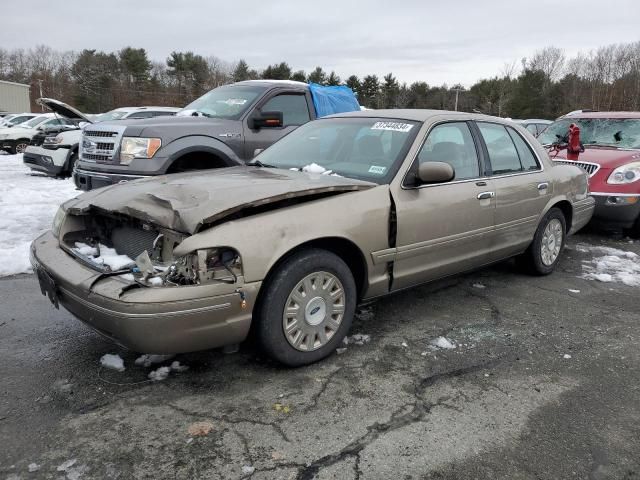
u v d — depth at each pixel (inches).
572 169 235.6
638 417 122.3
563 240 231.5
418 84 2765.7
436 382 134.6
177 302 113.8
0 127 896.3
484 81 2593.5
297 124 317.7
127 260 133.5
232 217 124.3
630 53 2488.9
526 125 765.3
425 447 108.9
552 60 2527.1
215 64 2979.8
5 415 114.7
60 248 144.0
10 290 190.9
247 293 121.4
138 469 99.9
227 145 280.2
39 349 145.5
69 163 508.7
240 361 141.2
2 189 423.5
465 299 195.3
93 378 131.0
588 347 157.9
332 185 142.1
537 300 196.2
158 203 131.6
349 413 119.6
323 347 140.2
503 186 188.4
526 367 144.4
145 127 258.8
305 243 135.2
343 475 100.0
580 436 114.5
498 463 105.0
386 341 156.9
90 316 121.4
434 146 169.5
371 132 174.4
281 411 119.3
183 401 122.1
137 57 2610.7
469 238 176.1
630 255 265.7
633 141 328.2
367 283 150.1
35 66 3038.9
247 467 101.2
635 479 102.3
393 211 150.2
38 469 99.0
